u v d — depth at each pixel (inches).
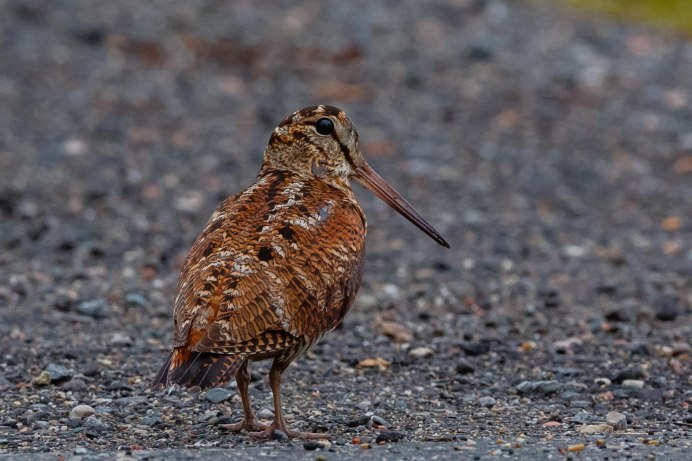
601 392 476.7
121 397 459.5
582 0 1333.7
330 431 419.5
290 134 440.8
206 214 768.9
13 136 901.2
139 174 841.5
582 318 585.9
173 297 605.9
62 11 1177.4
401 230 756.0
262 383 482.6
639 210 807.7
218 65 1086.4
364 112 991.0
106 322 561.6
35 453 388.8
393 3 1296.8
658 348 534.3
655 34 1235.2
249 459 375.9
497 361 518.9
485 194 830.5
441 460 378.6
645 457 380.2
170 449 391.2
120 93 1008.2
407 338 547.8
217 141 921.5
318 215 399.5
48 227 721.0
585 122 989.2
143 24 1165.7
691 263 693.3
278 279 376.8
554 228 764.0
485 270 676.1
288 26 1192.8
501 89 1060.5
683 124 985.5
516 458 381.1
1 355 503.2
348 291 402.0
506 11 1286.9
